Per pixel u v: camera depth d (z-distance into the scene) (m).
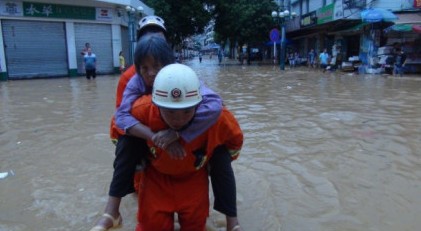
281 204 3.47
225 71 26.03
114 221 3.00
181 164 2.67
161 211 2.71
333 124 6.91
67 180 4.08
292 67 32.06
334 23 27.53
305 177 4.14
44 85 16.11
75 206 3.45
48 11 21.41
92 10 23.09
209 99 2.61
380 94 11.66
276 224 3.10
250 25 38.38
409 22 21.81
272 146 5.37
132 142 2.87
